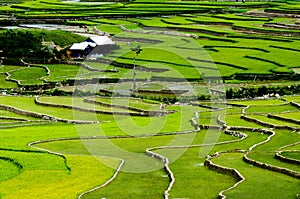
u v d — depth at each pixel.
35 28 193.38
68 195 55.38
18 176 61.09
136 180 60.25
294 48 161.75
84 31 193.25
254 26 197.25
